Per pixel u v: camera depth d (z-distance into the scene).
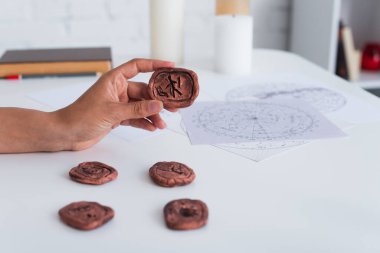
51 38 1.62
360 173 0.54
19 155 0.59
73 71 0.99
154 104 0.55
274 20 1.76
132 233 0.43
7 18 1.56
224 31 1.00
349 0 1.82
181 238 0.42
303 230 0.43
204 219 0.43
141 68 0.62
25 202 0.48
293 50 1.76
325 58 1.57
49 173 0.54
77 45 1.64
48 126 0.58
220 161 0.57
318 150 0.61
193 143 0.63
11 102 0.81
